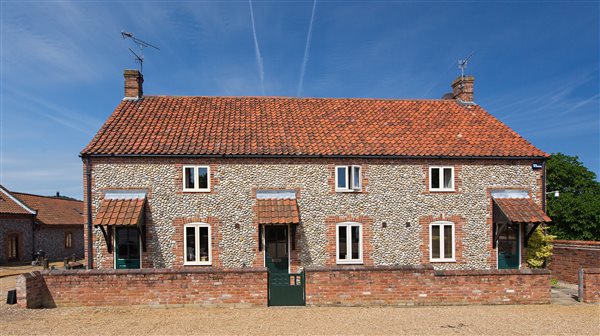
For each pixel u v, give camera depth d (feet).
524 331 33.09
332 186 54.29
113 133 55.16
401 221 54.75
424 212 55.06
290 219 50.24
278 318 35.76
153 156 51.98
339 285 40.06
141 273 39.04
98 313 36.88
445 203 55.47
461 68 71.00
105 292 38.93
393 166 55.31
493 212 55.93
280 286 39.93
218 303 39.19
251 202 53.26
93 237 51.34
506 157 55.93
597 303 42.34
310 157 53.98
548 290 41.88
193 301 39.09
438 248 55.26
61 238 112.78
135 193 51.96
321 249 53.57
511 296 41.34
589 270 42.93
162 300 38.99
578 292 45.50
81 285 38.88
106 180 51.85
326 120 62.08
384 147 55.83
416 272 40.65
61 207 122.62
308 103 67.46
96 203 51.62
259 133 57.52
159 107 62.64
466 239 55.36
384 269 40.37
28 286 37.93
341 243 54.24
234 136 56.44
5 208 94.02
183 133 56.24
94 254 51.26
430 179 55.57
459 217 55.47
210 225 52.54
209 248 52.37
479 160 56.29
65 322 34.32
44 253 99.91
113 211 49.52
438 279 40.75
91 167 51.75
